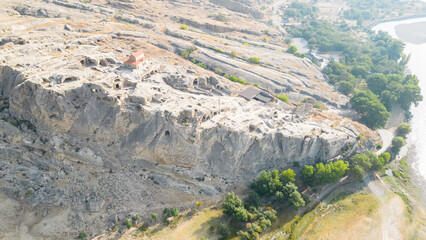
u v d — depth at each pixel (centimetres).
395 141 12656
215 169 9431
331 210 9506
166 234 8050
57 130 8969
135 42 14400
